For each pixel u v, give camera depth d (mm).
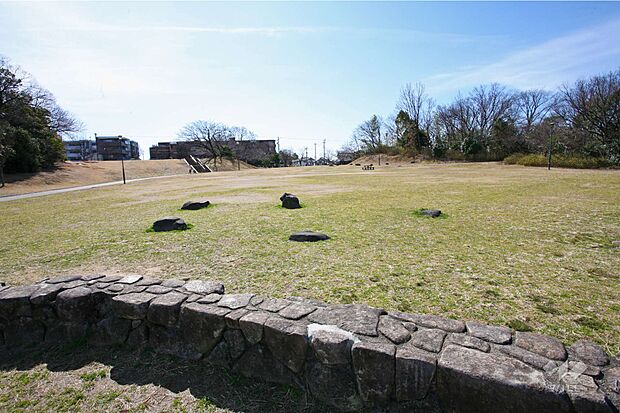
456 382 1472
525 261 3492
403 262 3557
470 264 3439
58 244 4824
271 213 6918
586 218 5523
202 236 4969
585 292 2703
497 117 36906
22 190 18703
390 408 1624
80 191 16203
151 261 3822
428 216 6117
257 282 3086
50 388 2008
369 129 50094
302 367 1849
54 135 29594
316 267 3463
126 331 2381
